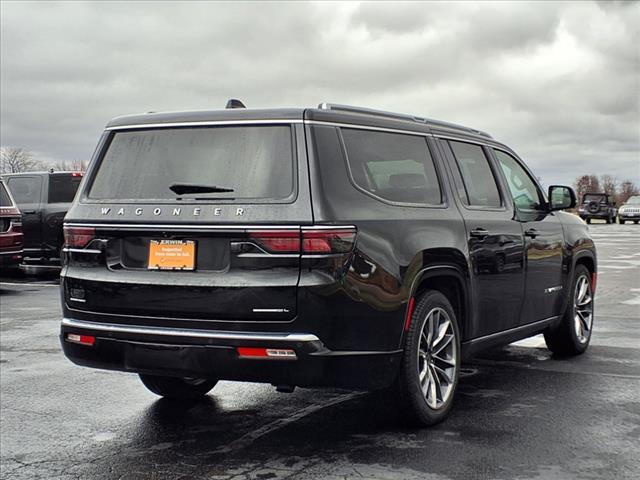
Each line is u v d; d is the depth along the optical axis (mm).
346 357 4191
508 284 5797
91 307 4562
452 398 5055
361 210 4367
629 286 13180
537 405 5375
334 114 4543
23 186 16094
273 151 4320
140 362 4387
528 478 3945
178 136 4586
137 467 4238
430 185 5152
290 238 4098
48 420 5207
